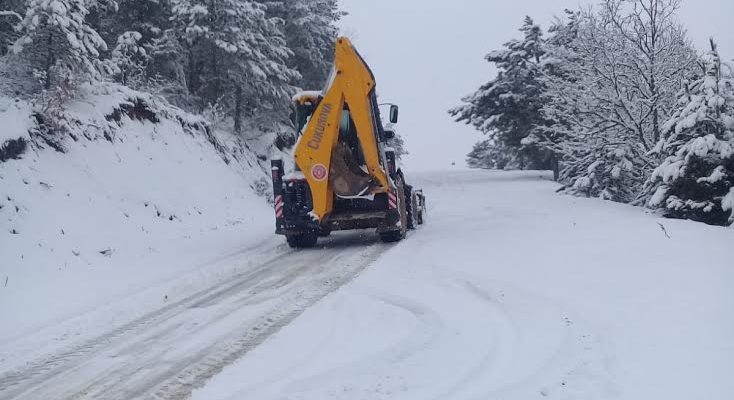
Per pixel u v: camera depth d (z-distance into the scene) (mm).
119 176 15008
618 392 4297
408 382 4832
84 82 16406
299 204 12227
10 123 12914
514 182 28891
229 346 6109
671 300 6078
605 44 20516
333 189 12031
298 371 5215
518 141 37125
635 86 20312
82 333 6996
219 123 25109
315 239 12836
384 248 11602
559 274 7703
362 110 11562
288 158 27812
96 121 15789
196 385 5129
